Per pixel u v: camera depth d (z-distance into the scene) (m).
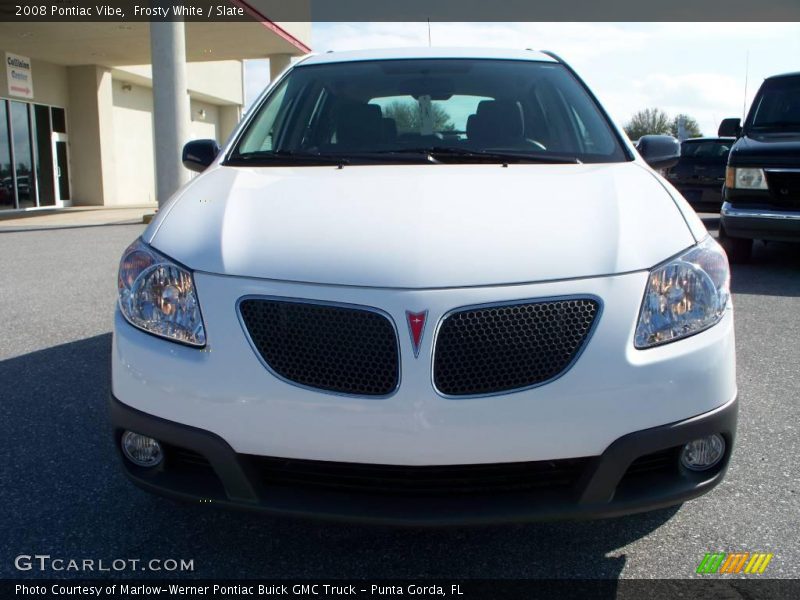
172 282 2.08
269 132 3.16
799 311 5.45
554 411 1.89
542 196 2.31
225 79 27.12
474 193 2.33
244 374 1.94
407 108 3.21
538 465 1.95
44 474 2.82
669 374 1.94
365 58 3.59
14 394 3.71
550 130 3.07
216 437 1.96
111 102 20.92
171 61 12.05
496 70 3.43
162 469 2.09
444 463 1.89
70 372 4.05
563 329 1.94
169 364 2.00
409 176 2.53
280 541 2.37
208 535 2.40
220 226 2.22
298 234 2.13
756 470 2.82
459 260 1.98
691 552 2.28
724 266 2.19
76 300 5.93
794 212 6.62
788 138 7.01
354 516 1.91
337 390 1.91
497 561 2.25
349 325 1.93
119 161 22.33
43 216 15.69
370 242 2.05
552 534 2.40
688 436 1.96
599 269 2.00
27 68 18.30
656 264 2.05
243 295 2.00
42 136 19.25
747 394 3.68
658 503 1.98
